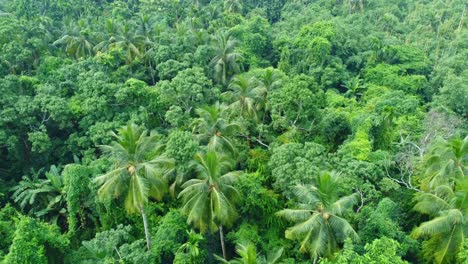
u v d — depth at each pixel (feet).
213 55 153.07
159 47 149.28
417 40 202.08
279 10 250.78
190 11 214.90
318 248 67.72
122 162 76.74
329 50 162.50
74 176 91.91
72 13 209.36
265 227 92.99
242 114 118.42
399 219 86.33
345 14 230.89
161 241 82.17
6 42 139.74
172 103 121.70
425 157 91.97
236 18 209.36
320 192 69.82
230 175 79.87
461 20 210.59
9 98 114.52
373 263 58.08
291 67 171.53
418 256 75.82
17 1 194.39
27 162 120.67
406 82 156.04
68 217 97.81
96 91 118.62
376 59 175.22
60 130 126.31
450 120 119.14
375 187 91.91
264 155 106.32
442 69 159.12
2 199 109.70
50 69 140.77
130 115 118.93
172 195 87.76
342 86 163.32
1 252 78.54
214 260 89.30
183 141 84.64
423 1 244.42
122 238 85.05
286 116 108.06
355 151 96.73
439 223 67.62
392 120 115.03
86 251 87.76
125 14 217.36
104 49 156.35
